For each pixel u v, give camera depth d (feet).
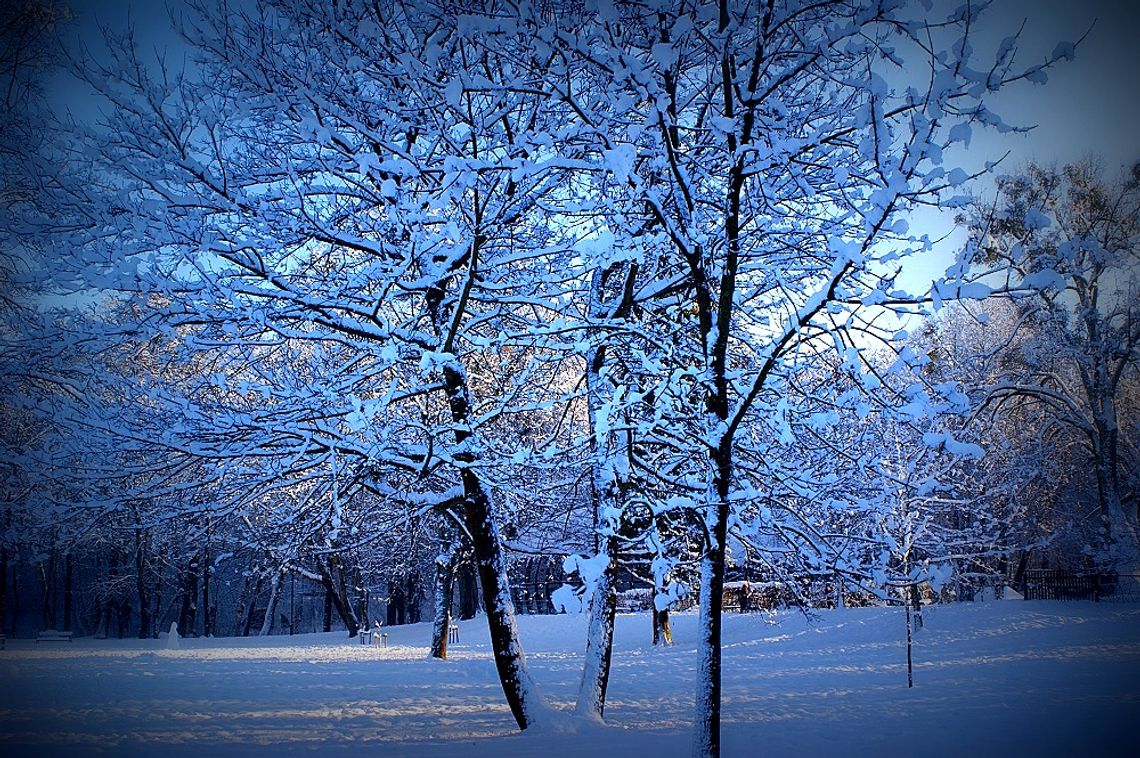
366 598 125.39
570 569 27.09
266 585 136.98
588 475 41.52
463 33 25.95
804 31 29.81
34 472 29.35
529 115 36.47
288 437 31.94
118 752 30.83
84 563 149.07
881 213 22.97
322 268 37.50
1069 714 37.78
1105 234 80.59
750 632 90.89
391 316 38.37
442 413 39.06
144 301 30.60
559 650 91.15
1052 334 83.97
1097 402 88.53
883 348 33.58
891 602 30.81
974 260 24.71
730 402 33.99
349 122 32.78
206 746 32.22
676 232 29.07
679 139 34.37
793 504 33.78
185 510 32.04
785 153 29.25
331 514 32.35
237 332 32.30
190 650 88.38
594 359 38.52
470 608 157.99
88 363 31.17
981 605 84.28
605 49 29.58
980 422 58.29
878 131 23.48
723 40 28.48
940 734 34.58
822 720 39.17
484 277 35.63
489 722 39.04
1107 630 67.36
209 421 30.71
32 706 42.75
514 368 40.27
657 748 31.78
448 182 29.55
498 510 41.98
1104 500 89.15
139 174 31.30
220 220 33.47
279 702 45.78
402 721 39.32
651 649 83.20
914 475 36.88
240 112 31.99
